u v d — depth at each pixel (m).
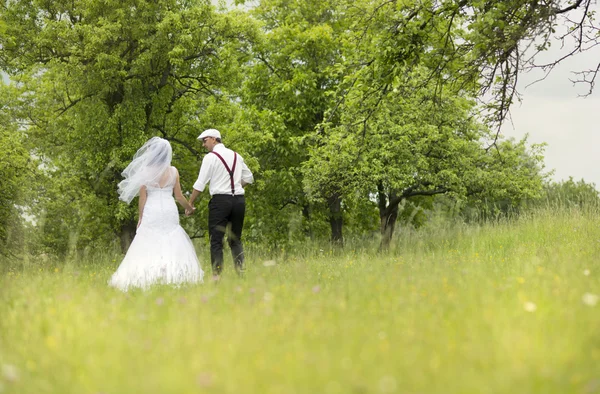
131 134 35.16
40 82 39.34
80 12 34.84
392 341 5.14
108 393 4.14
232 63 39.25
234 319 6.00
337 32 46.56
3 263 12.01
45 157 35.41
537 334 5.01
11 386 4.40
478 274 8.27
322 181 37.88
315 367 4.39
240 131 41.12
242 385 4.11
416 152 36.44
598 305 6.06
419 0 16.30
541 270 8.39
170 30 35.03
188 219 38.94
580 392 3.82
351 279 8.90
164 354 4.89
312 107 45.72
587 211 23.45
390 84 17.95
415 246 13.70
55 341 5.35
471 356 4.59
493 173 38.34
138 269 11.89
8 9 35.06
